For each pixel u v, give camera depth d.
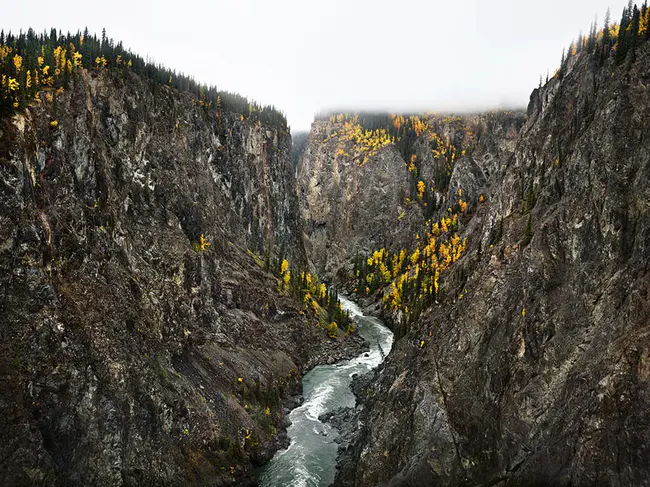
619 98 49.62
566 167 60.84
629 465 30.22
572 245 49.75
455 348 62.16
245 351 81.69
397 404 62.84
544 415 42.44
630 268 39.31
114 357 47.03
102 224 57.03
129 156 73.75
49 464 35.81
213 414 59.47
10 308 38.72
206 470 51.94
